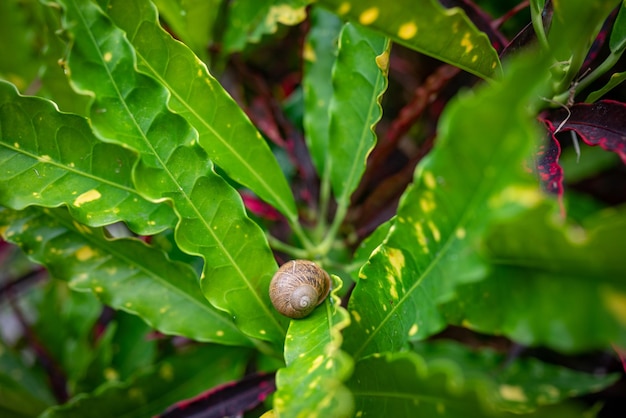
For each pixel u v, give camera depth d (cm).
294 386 23
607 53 38
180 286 34
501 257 20
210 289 29
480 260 20
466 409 20
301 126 50
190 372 40
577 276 19
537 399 38
